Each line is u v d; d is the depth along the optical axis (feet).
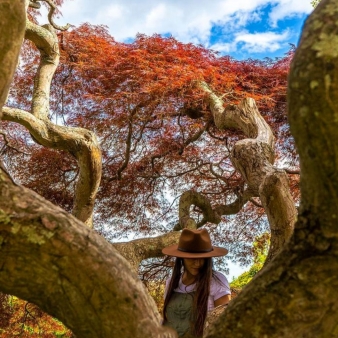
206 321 8.36
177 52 23.11
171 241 18.35
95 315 3.87
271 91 23.35
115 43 24.88
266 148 16.17
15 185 3.84
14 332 25.32
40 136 17.03
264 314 3.78
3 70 3.74
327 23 3.42
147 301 4.08
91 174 17.57
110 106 22.90
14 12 3.68
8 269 3.75
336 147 3.30
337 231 3.50
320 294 3.62
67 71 25.14
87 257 3.81
